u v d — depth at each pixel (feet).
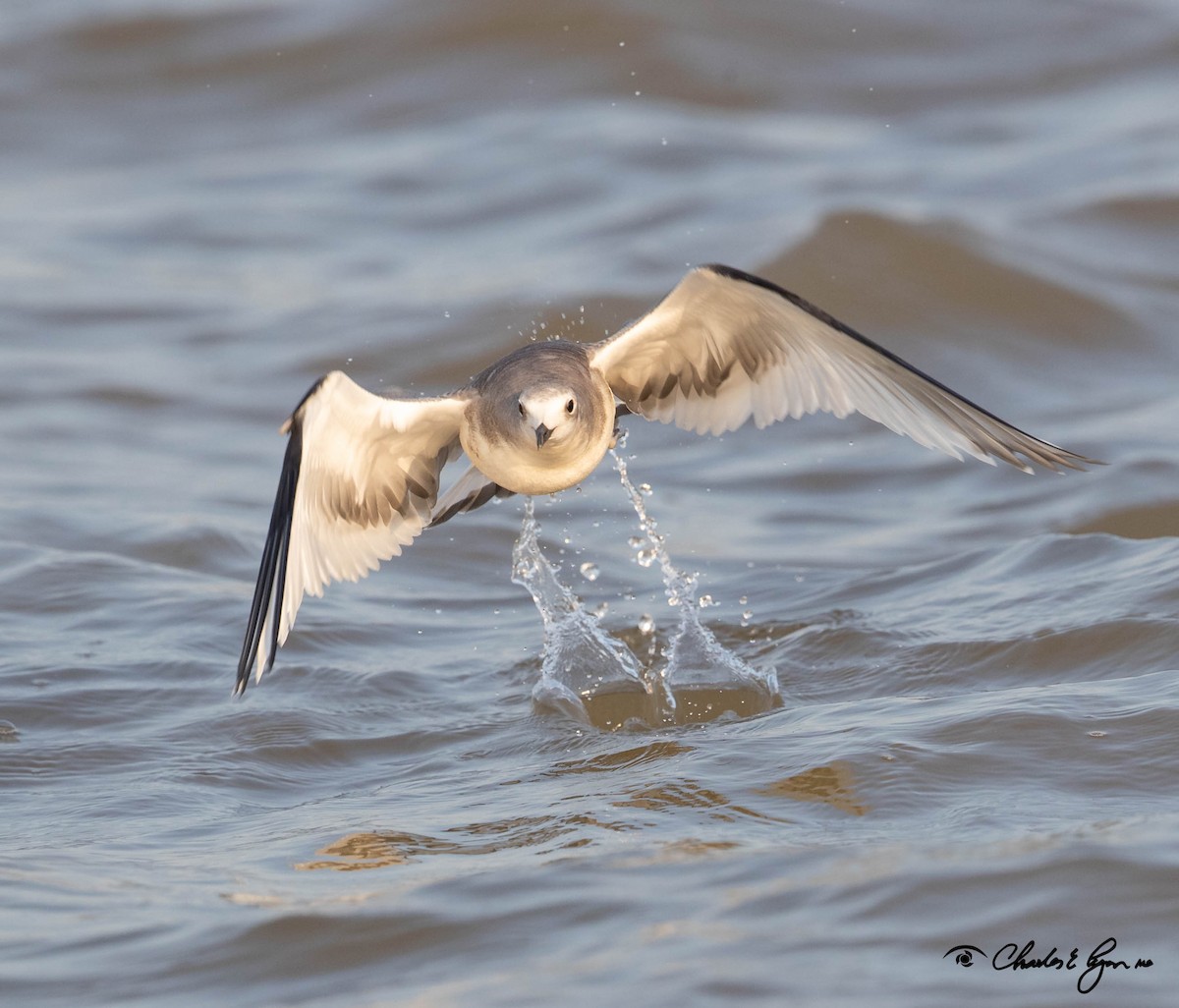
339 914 24.93
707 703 37.29
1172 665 35.47
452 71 106.11
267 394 69.87
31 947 24.41
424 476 33.45
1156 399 66.44
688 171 93.30
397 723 37.52
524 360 31.96
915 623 41.09
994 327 73.92
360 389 30.19
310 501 31.40
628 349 32.65
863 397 31.96
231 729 36.83
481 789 32.48
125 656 41.68
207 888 26.84
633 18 106.52
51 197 97.40
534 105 102.94
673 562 50.52
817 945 22.61
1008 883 24.11
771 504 56.65
